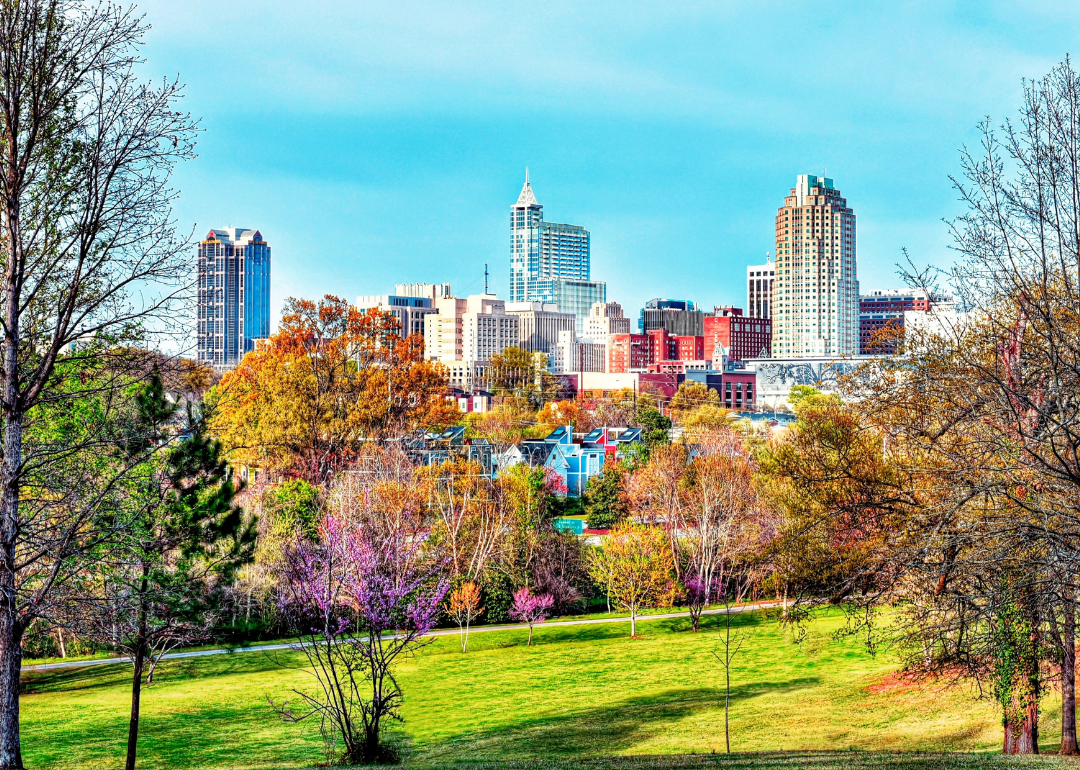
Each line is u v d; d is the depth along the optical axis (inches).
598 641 2561.5
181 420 1334.9
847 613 1330.0
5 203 836.6
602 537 3262.8
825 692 1777.8
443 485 3115.2
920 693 1622.8
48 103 828.6
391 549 1656.0
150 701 1865.2
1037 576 844.6
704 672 2160.4
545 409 6840.6
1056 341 852.0
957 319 999.6
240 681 2023.9
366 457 3567.9
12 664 820.0
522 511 2987.2
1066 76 844.6
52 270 862.5
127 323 887.7
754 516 2797.7
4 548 818.2
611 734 1595.7
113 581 1085.1
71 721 1715.1
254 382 4074.8
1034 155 848.3
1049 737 1202.6
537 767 998.4
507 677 2183.8
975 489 890.7
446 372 5383.9
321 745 1539.1
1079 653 1273.4
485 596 2760.8
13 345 824.3
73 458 1032.2
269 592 2256.4
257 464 3747.5
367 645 1321.4
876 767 851.4
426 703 1951.3
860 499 1225.4
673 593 2674.7
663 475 3262.8
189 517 1256.2
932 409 1044.5
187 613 1274.6
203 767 1416.1
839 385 1311.5
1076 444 804.6
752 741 1440.7
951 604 948.0
